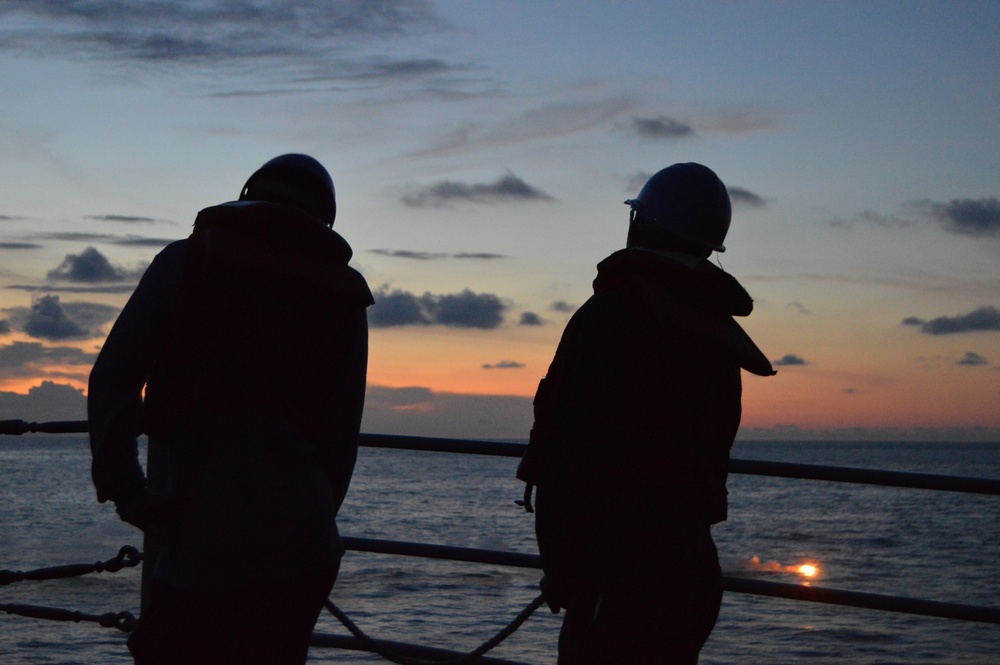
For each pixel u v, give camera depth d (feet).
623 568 6.49
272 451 6.24
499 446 9.86
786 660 42.96
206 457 6.18
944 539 109.19
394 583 64.28
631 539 6.49
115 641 40.40
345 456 6.86
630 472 6.49
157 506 6.09
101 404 6.07
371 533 108.99
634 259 6.85
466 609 53.67
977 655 44.83
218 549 6.06
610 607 6.54
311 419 6.45
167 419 6.13
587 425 6.49
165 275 6.28
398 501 161.89
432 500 164.76
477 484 217.56
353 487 207.51
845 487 236.22
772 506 175.52
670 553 6.52
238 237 6.28
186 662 6.15
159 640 6.18
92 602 56.49
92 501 157.89
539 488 6.65
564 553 6.52
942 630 50.75
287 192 6.81
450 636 45.65
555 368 7.08
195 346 6.10
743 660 42.78
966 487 8.51
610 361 6.54
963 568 83.76
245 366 6.14
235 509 6.10
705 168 7.37
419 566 73.61
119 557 9.70
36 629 43.19
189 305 6.15
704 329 6.67
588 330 6.64
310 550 6.29
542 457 6.67
